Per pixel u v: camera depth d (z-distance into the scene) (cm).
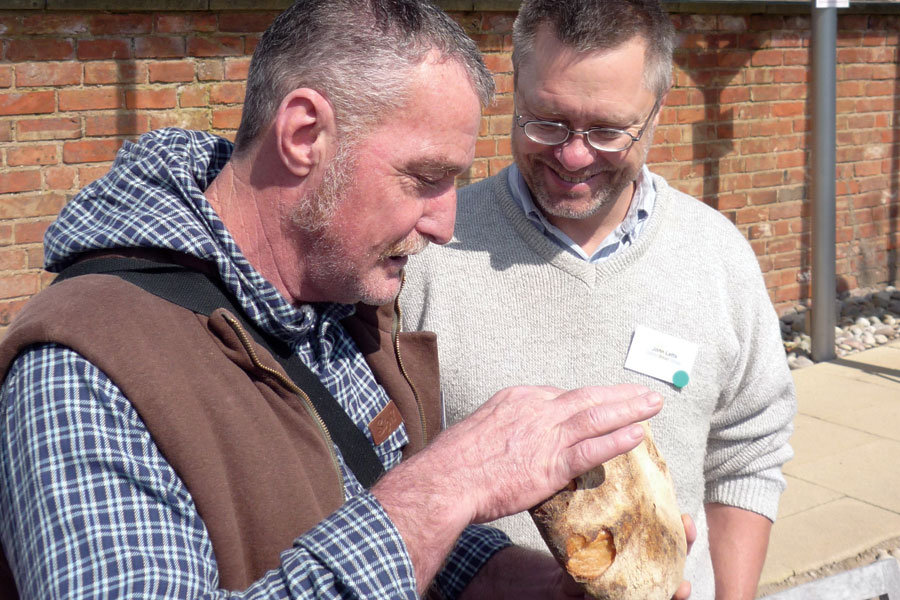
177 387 118
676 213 203
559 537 134
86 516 107
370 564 110
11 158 434
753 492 207
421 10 133
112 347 115
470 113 135
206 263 132
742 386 203
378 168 131
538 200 193
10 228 439
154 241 127
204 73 476
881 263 784
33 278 447
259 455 124
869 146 757
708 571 196
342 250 135
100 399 112
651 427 192
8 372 116
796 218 709
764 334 204
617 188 188
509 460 121
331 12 131
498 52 564
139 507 111
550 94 177
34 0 425
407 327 199
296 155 131
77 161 450
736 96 664
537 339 194
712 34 646
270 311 134
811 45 618
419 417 158
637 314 193
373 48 129
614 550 135
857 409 547
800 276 718
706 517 211
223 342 128
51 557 105
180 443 115
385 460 150
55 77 439
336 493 134
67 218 134
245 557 122
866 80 745
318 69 130
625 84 175
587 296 192
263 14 488
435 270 198
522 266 195
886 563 209
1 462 113
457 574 159
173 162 134
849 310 742
